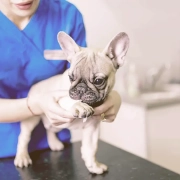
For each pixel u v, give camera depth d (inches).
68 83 30.7
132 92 66.3
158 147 61.4
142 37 68.8
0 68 33.1
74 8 36.3
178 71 74.1
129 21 65.8
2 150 36.8
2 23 32.6
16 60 33.4
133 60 68.9
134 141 62.1
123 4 64.1
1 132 36.3
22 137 35.8
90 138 32.4
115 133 65.2
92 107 28.7
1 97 35.0
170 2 71.1
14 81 34.4
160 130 61.0
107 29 62.3
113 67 28.7
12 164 35.4
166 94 66.9
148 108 59.1
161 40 71.5
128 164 34.3
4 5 31.6
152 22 69.4
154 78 70.5
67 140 41.1
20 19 33.1
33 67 34.2
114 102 30.8
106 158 36.0
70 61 29.4
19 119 32.6
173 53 73.5
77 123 31.7
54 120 30.0
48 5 34.5
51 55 33.0
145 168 33.1
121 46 28.9
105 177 31.3
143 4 67.3
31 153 38.4
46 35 34.4
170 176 31.1
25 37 33.3
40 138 38.8
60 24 35.1
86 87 27.3
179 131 63.1
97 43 61.2
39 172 33.2
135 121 61.3
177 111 62.2
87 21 59.6
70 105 27.6
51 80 33.8
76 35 36.4
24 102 31.8
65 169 33.7
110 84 28.4
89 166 32.4
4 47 32.7
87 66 27.4
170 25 72.1
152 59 71.0
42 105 30.5
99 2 60.2
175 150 63.2
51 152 38.6
